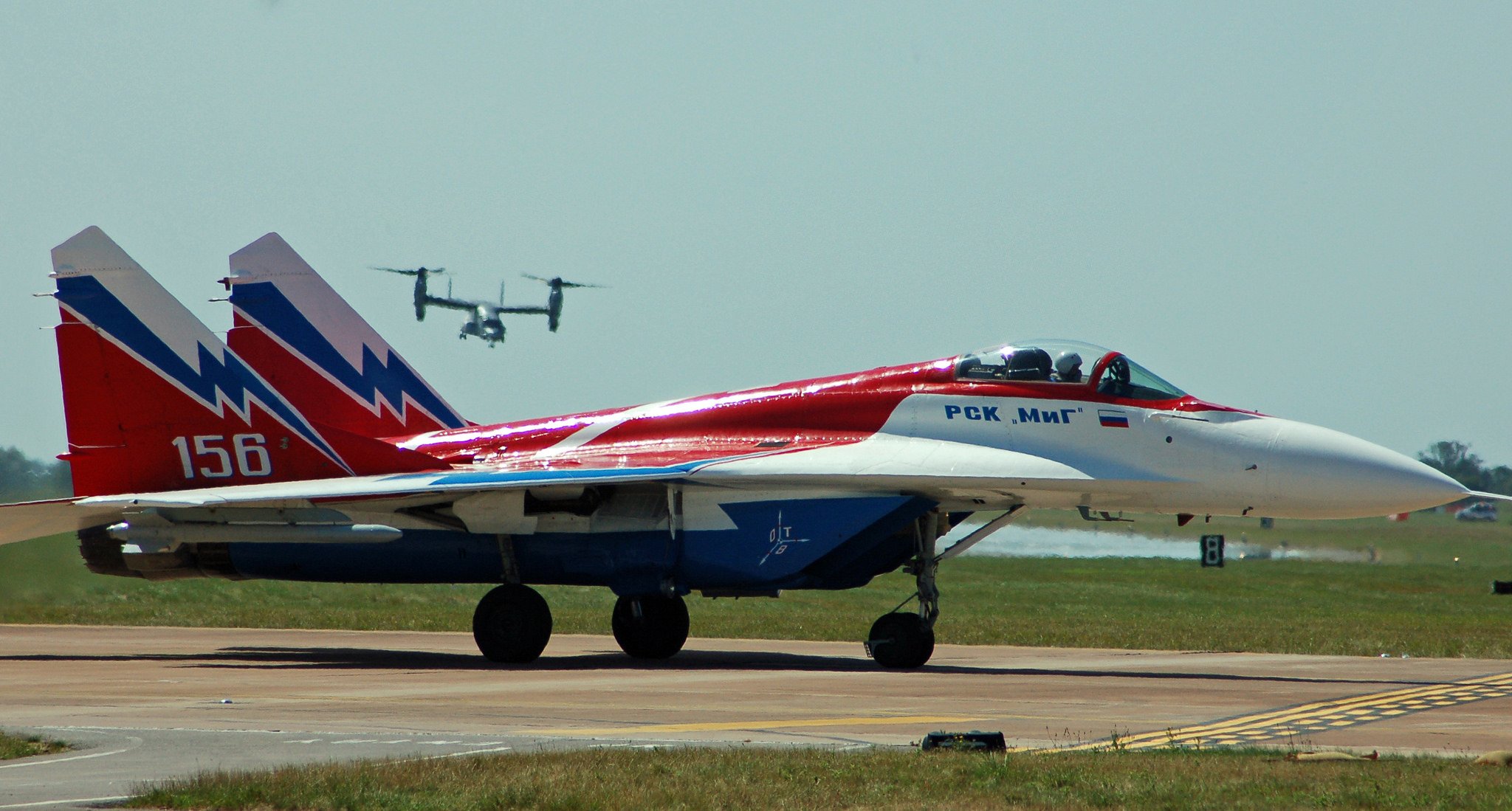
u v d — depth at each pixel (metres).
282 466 77.31
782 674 67.62
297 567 78.25
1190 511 73.75
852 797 32.62
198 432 77.81
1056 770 35.91
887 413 75.12
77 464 78.00
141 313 78.19
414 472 77.50
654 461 74.81
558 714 49.56
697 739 43.06
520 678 64.62
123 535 75.75
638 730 45.38
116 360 78.06
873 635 73.00
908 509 72.50
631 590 75.31
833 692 57.75
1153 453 71.50
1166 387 73.75
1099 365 72.94
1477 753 41.34
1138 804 32.16
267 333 96.44
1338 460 70.81
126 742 41.69
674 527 73.69
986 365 74.88
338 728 45.53
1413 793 32.94
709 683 61.56
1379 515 72.00
